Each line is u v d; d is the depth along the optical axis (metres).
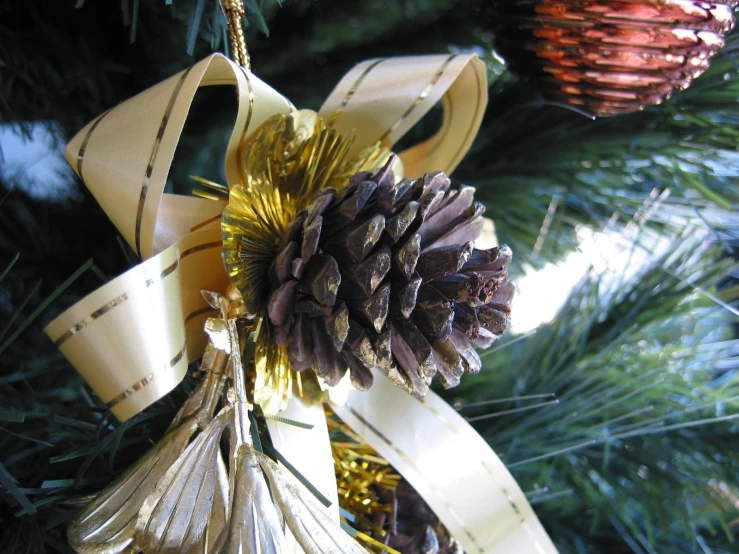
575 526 0.22
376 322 0.14
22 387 0.18
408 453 0.18
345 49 0.25
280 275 0.15
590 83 0.18
